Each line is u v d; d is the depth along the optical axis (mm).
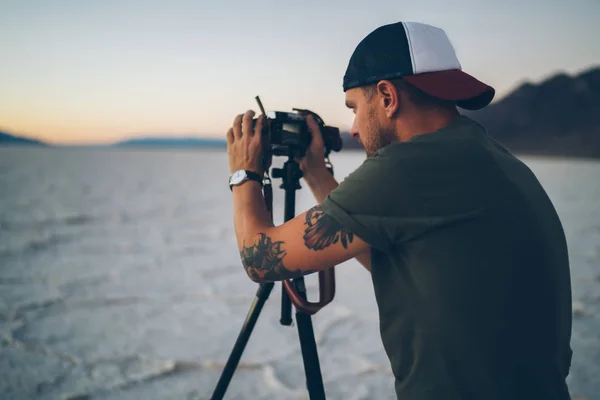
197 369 3098
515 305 779
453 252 784
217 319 4137
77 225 10594
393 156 821
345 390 2865
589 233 9680
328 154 1229
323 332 3883
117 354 3326
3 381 2873
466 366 790
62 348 3424
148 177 33812
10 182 25578
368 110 918
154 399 2684
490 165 812
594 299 4742
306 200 14320
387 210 806
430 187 795
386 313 867
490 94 898
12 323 3973
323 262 880
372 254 874
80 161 72938
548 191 21609
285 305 1269
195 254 7363
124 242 8438
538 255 800
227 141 1108
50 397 2686
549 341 806
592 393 2689
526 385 785
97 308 4438
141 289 5141
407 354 846
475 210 784
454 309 785
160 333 3764
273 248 913
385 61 873
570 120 181625
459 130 853
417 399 828
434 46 877
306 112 1196
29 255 7109
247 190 1017
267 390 2818
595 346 3422
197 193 20578
